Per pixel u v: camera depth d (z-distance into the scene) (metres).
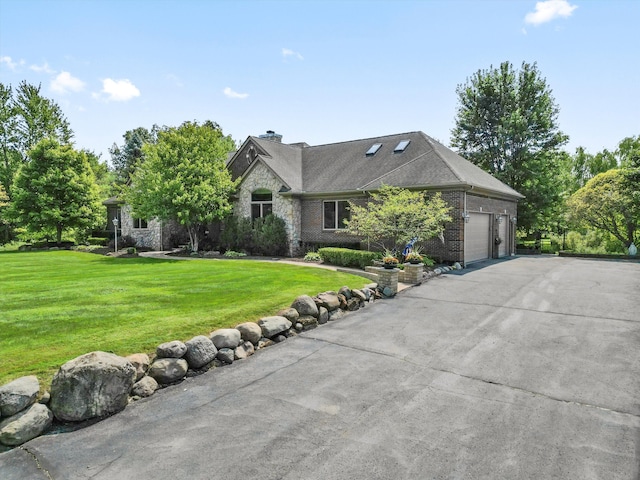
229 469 3.56
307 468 3.57
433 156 18.83
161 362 5.48
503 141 29.50
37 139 41.84
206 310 7.84
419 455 3.76
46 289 10.16
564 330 7.72
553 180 29.42
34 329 6.51
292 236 21.31
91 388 4.48
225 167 23.73
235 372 5.89
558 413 4.57
